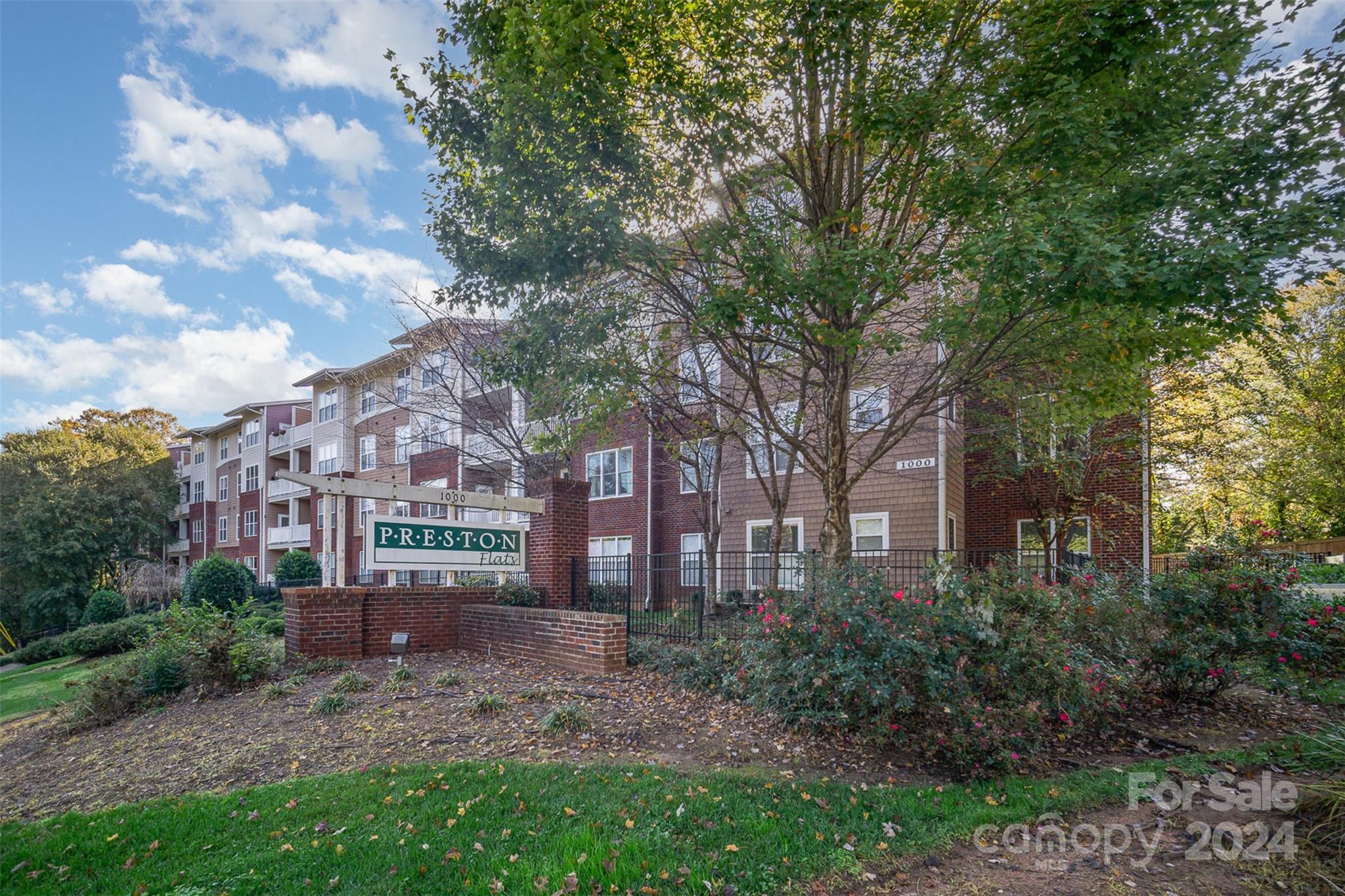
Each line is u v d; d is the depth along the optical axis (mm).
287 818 4512
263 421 39344
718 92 6945
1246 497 22500
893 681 5062
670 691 7543
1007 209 6152
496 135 6645
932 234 8875
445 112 7316
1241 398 15852
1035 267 5453
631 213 7180
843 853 3881
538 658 9438
